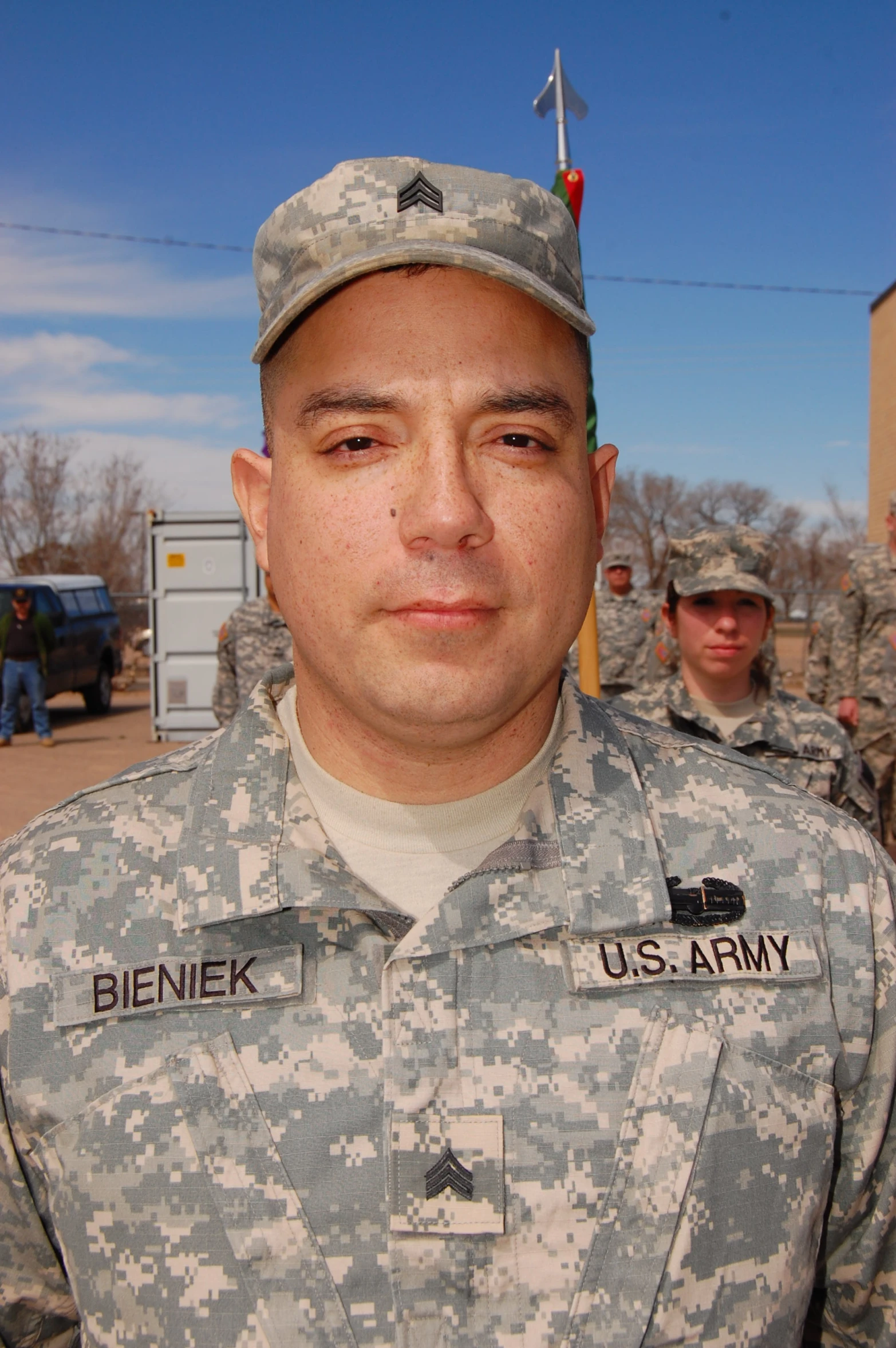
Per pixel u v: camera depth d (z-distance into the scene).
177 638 11.18
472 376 0.96
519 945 1.04
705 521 44.50
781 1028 1.05
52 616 13.11
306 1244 0.94
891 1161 1.11
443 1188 0.95
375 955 1.03
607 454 1.29
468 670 0.95
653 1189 0.96
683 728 3.26
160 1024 1.01
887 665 5.55
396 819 1.10
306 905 1.03
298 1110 0.98
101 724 13.57
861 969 1.10
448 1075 0.99
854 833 1.19
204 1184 0.96
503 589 0.96
